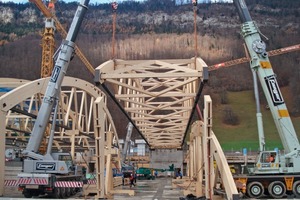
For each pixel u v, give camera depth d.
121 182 41.38
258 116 37.28
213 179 22.89
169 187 41.44
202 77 23.23
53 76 28.48
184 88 34.75
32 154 26.72
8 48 174.38
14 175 40.50
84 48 191.00
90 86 47.62
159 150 70.75
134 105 36.34
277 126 28.67
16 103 27.80
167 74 23.61
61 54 28.86
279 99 28.61
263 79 28.83
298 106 173.62
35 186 25.27
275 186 28.00
